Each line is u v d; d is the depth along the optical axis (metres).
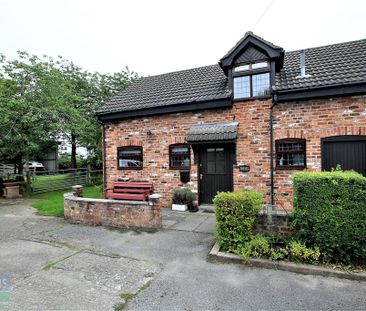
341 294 3.15
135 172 9.29
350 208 3.72
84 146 18.50
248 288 3.33
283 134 7.25
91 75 18.72
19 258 4.42
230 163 8.07
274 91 7.07
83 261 4.27
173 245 4.99
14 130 11.76
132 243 5.15
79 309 2.87
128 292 3.26
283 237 4.46
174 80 10.73
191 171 8.38
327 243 3.84
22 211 8.70
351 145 6.61
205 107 8.07
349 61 7.50
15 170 15.54
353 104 6.56
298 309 2.84
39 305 2.95
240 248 4.29
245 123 7.72
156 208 6.05
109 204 6.49
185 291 3.28
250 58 7.67
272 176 7.32
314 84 6.73
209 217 7.16
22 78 12.51
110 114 9.53
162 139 8.86
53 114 12.34
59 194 12.83
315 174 4.10
